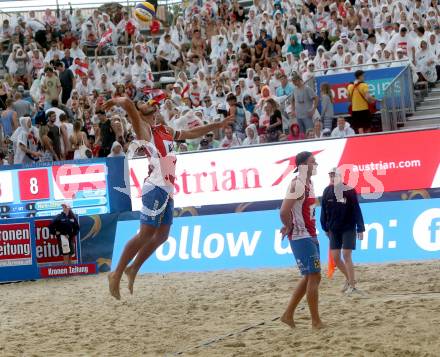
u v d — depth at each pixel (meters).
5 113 62.22
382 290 33.56
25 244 48.91
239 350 23.78
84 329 29.56
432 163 44.38
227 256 46.03
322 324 25.91
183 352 24.38
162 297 36.56
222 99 62.41
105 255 49.03
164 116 59.47
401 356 21.47
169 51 74.56
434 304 28.03
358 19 68.31
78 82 70.12
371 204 44.62
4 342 27.91
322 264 43.12
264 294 35.06
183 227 47.38
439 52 61.47
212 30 76.44
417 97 58.91
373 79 57.53
